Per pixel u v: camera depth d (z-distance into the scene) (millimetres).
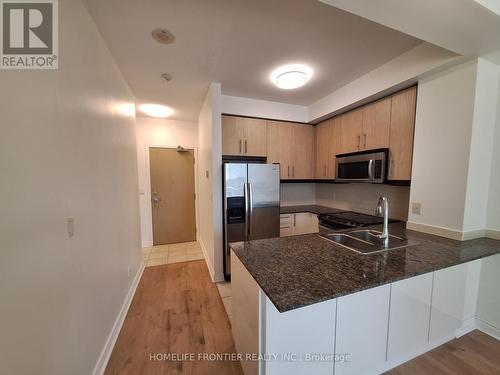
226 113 2963
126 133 2445
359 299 1204
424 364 1500
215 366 1527
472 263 1724
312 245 1608
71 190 1146
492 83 1634
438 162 1777
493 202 1720
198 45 1790
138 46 1793
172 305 2250
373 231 1988
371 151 2342
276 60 2037
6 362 711
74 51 1218
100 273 1521
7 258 722
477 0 1039
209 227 3021
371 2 1034
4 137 728
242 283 1352
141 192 4070
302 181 3457
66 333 1065
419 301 1415
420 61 1777
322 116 3068
